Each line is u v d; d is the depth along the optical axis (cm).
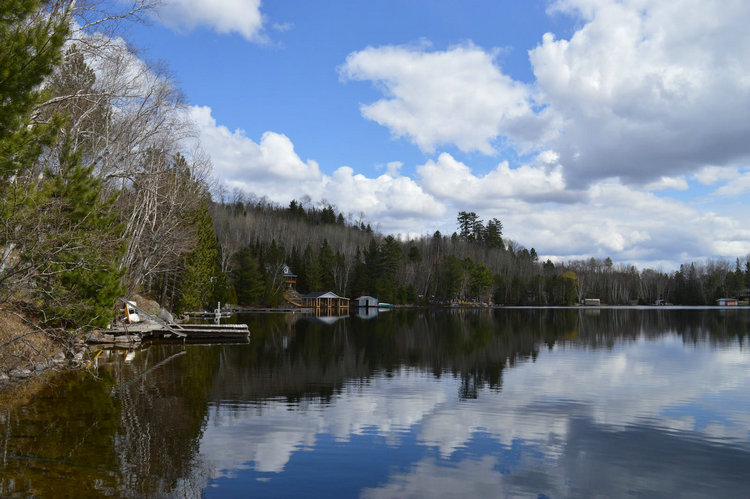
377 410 1327
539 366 2169
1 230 1170
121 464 874
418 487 810
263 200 18775
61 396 1416
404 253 14188
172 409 1295
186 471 854
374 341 3312
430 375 1911
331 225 16100
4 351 1644
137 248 3275
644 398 1502
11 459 877
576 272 15750
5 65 910
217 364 2150
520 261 15475
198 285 5569
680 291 14025
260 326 4862
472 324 5250
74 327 1973
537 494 791
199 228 5619
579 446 1033
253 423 1173
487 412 1316
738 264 15250
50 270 1457
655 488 821
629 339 3494
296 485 808
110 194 2933
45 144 1154
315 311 9325
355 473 866
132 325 3103
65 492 740
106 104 2309
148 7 1772
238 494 764
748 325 5016
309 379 1800
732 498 784
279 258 10806
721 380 1820
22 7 936
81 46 1825
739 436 1109
